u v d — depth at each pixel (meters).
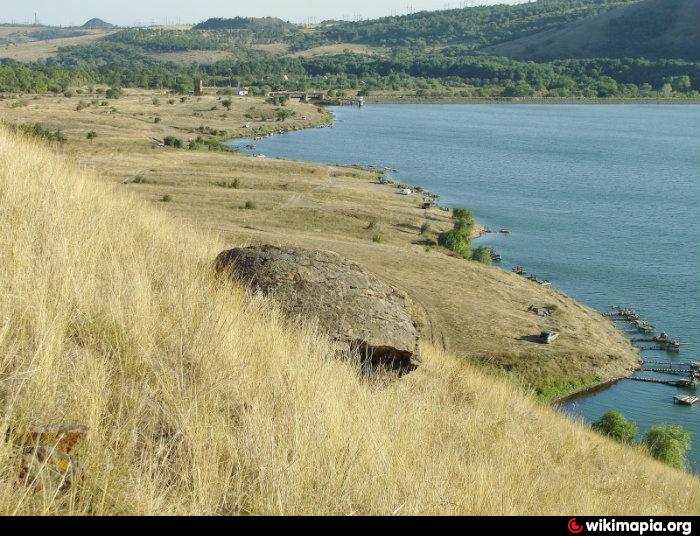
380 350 9.46
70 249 7.85
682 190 113.69
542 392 41.91
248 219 70.62
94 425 4.65
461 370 14.09
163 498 4.38
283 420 5.81
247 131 171.00
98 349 6.01
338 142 158.25
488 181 114.50
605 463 12.87
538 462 9.51
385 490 5.43
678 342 52.22
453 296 53.88
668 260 73.31
